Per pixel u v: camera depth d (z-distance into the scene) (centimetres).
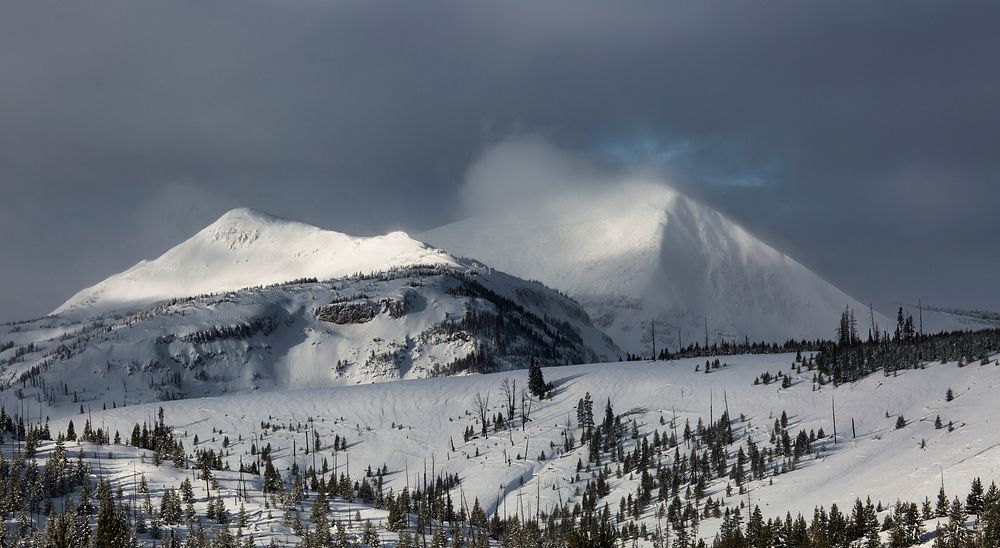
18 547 19425
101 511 19488
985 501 18812
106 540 18838
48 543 18100
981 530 18238
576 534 16838
